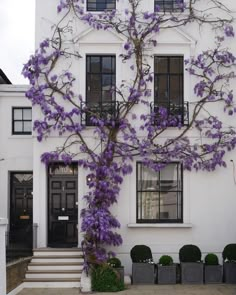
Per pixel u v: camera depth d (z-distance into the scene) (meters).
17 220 19.03
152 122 14.95
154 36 15.34
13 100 19.12
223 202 15.19
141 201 15.26
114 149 14.84
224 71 15.39
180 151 14.99
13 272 12.66
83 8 15.33
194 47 15.38
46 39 15.05
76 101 15.16
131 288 13.43
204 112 15.27
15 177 19.25
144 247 14.31
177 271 14.26
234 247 14.38
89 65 15.44
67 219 15.47
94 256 13.55
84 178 15.01
